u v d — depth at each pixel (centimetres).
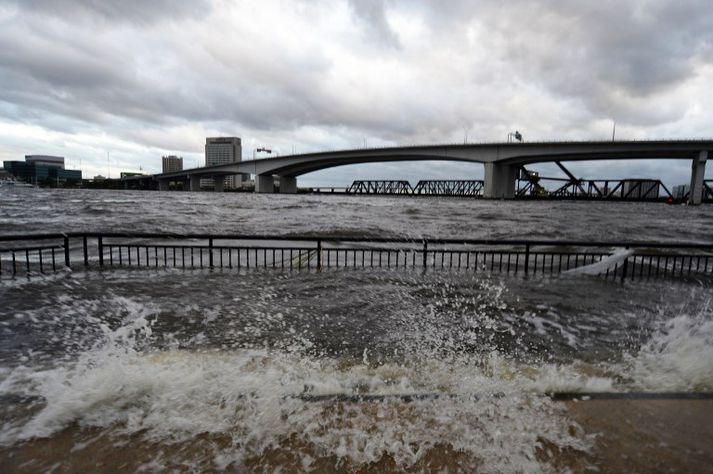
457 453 284
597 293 904
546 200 14750
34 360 474
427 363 479
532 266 1318
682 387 399
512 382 405
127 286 891
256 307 739
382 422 318
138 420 319
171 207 5250
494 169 8925
